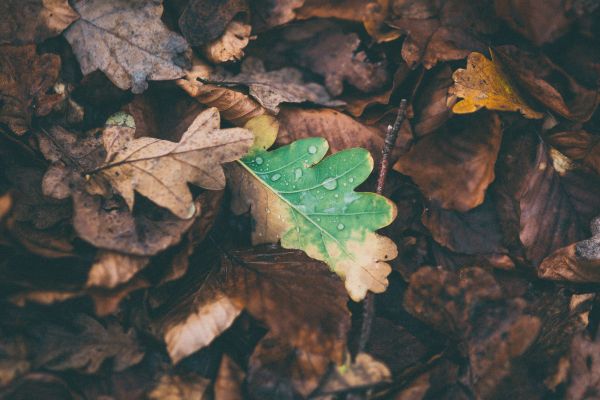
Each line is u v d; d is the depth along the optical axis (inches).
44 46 15.9
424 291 15.5
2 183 15.2
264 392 14.5
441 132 16.5
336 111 16.4
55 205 15.3
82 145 15.6
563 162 16.5
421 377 14.9
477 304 15.4
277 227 15.7
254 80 16.5
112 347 14.9
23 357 14.5
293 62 16.8
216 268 15.4
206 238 15.7
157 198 15.0
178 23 16.4
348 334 15.1
